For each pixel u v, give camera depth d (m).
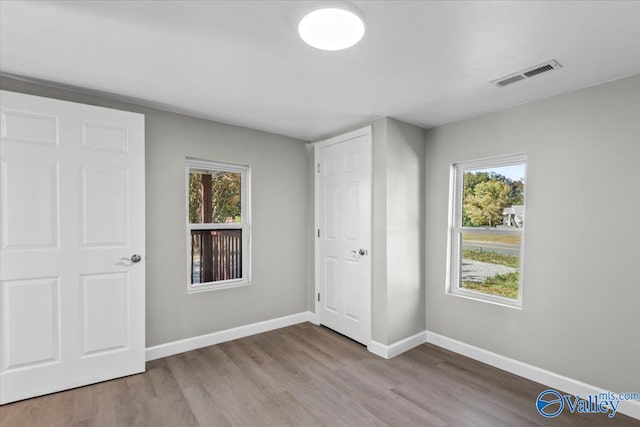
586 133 2.24
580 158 2.26
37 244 2.16
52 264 2.21
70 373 2.27
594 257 2.19
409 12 1.43
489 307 2.75
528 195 2.53
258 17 1.49
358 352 2.98
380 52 1.80
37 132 2.16
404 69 2.01
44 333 2.18
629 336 2.04
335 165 3.49
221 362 2.75
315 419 1.99
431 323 3.22
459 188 3.10
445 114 2.84
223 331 3.21
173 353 2.89
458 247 3.11
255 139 3.42
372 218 3.05
